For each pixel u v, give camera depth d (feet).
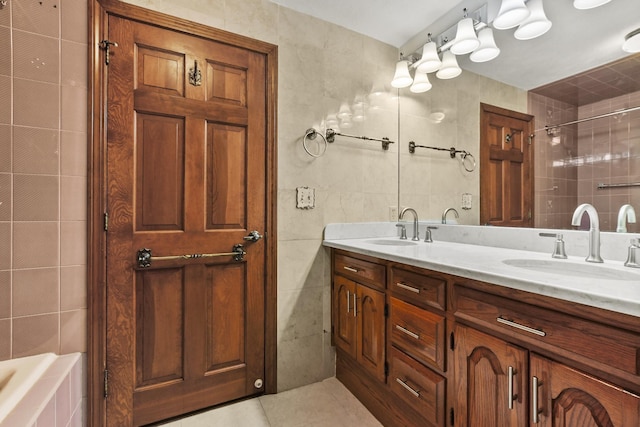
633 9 3.67
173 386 4.79
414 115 6.77
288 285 5.72
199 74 4.94
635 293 2.17
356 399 5.42
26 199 3.90
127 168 4.46
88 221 4.21
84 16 4.19
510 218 5.01
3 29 3.79
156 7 4.60
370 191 6.62
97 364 4.24
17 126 3.85
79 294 4.17
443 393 3.59
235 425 4.68
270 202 5.52
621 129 3.76
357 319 5.26
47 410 3.19
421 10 5.77
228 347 5.22
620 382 2.12
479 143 5.53
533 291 2.59
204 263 5.02
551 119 4.49
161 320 4.72
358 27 6.31
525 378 2.74
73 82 4.13
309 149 5.90
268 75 5.48
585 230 4.04
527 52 4.77
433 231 6.40
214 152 5.08
